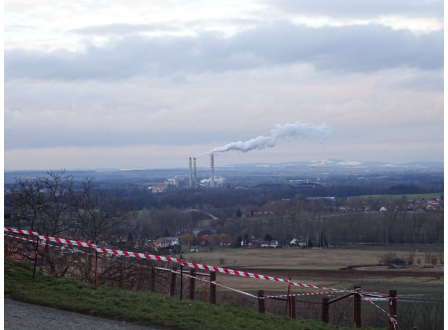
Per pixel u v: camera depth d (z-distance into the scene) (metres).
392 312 12.62
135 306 10.37
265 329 10.30
